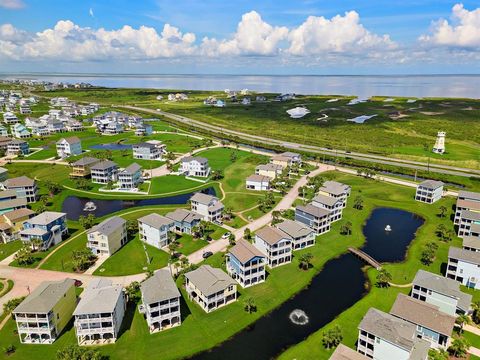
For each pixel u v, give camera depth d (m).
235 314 84.88
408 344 66.25
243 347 75.06
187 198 159.88
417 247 118.19
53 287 80.31
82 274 99.06
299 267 106.12
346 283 98.75
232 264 99.56
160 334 77.81
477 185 179.62
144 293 79.81
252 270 95.69
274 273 102.62
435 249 112.50
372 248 118.81
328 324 81.94
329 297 92.44
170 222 117.69
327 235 126.94
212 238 120.81
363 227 135.12
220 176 189.50
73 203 152.75
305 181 185.12
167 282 83.50
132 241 119.06
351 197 164.00
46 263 104.19
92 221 128.00
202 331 79.12
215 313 84.88
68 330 78.94
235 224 132.25
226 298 88.75
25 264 103.25
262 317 84.44
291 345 75.75
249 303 85.00
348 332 78.94
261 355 73.00
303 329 80.56
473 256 96.38
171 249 110.75
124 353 72.50
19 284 93.75
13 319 81.44
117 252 111.31
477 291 94.00
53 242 115.00
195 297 89.81
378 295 92.12
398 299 81.12
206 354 73.19
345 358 64.50
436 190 157.38
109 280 87.38
